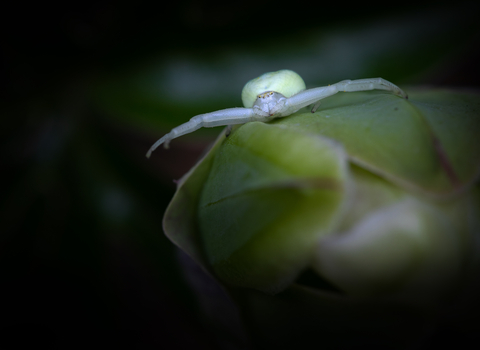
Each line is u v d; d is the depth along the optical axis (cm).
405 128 5
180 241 6
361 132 5
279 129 5
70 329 8
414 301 5
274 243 5
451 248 5
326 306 5
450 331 6
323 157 5
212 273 6
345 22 8
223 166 6
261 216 5
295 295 5
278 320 6
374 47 8
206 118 7
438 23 8
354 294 5
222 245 5
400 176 5
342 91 6
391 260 5
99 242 8
